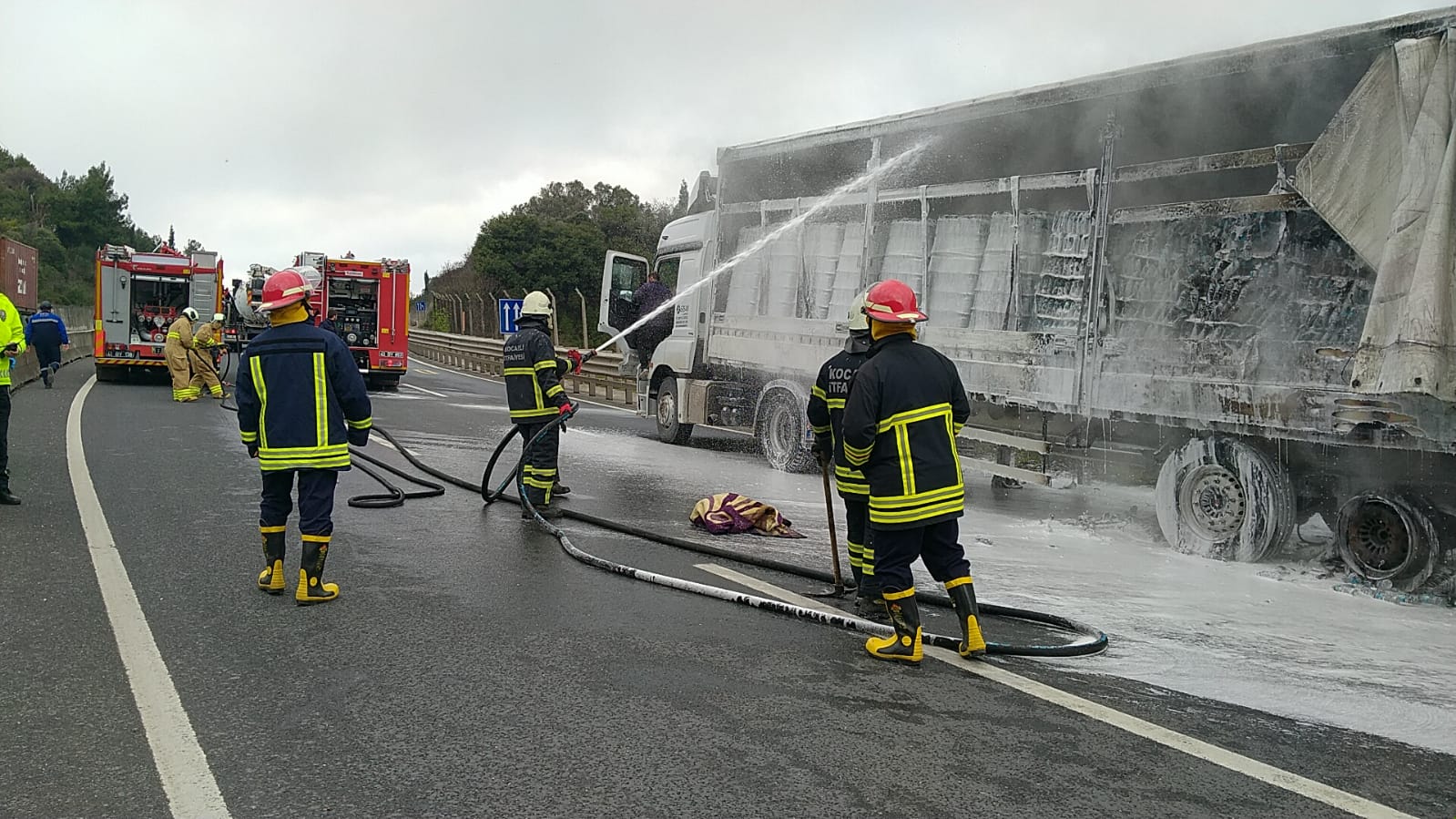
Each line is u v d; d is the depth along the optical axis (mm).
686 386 13852
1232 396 7098
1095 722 4008
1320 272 6844
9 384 7434
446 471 10398
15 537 6465
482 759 3434
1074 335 8227
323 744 3510
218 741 3506
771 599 5656
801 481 11078
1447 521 6328
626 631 5020
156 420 13867
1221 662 4938
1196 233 7500
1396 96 6250
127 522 7059
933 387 4758
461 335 35875
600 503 9055
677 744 3615
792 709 4023
